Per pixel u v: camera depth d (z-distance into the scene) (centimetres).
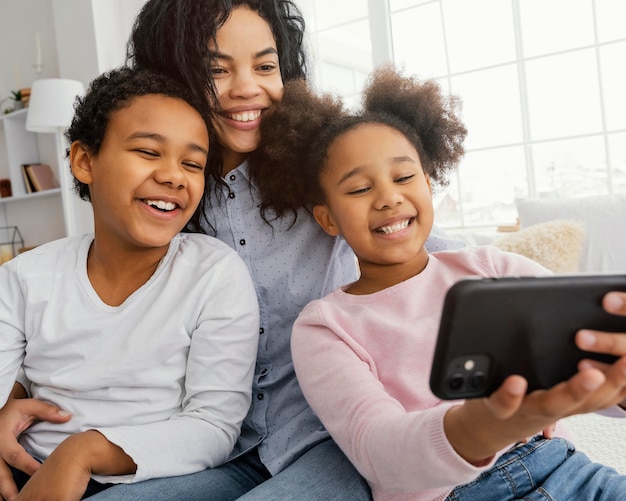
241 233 102
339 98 102
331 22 350
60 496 65
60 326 85
